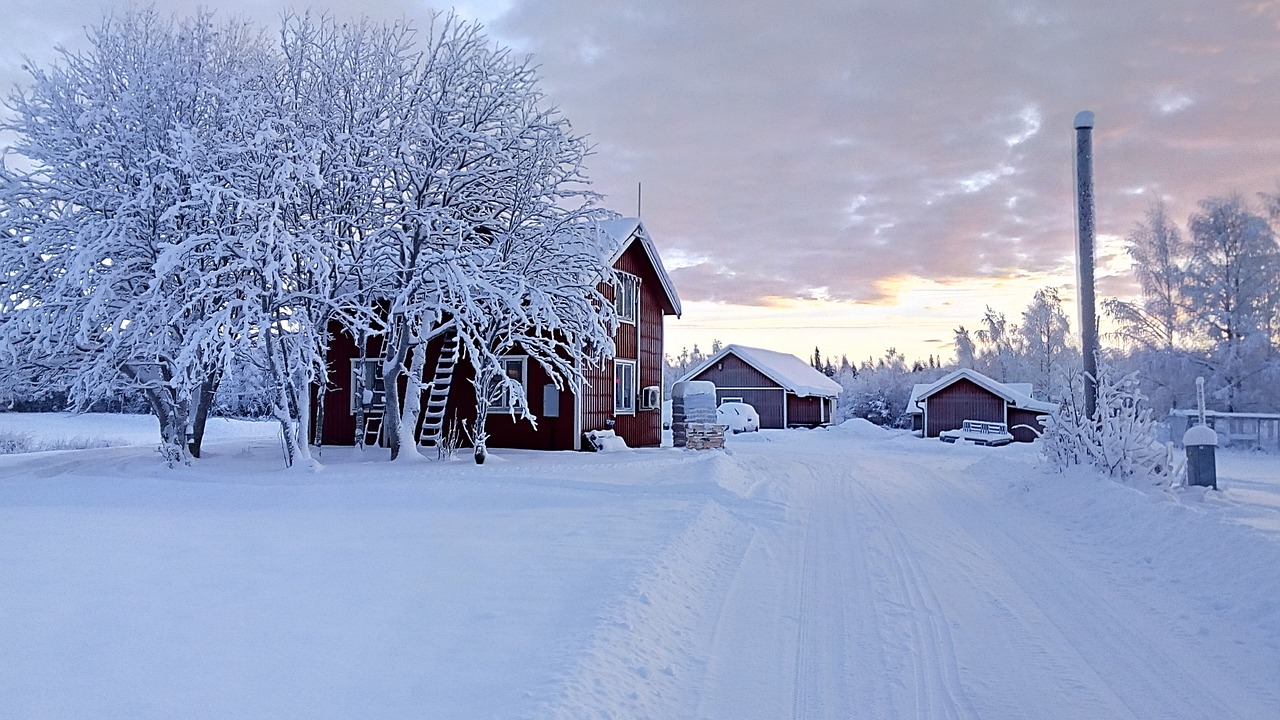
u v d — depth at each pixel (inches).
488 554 330.6
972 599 284.4
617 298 1000.2
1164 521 381.1
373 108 722.8
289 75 745.0
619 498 514.0
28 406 1870.1
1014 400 1628.9
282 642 212.8
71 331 706.8
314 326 701.9
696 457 791.1
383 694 175.8
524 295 708.7
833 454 1135.6
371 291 741.9
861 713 184.9
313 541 366.9
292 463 671.1
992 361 2871.6
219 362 633.0
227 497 536.4
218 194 622.8
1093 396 613.9
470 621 231.6
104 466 733.9
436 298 701.9
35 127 713.6
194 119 738.8
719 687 199.2
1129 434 542.6
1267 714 184.1
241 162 675.4
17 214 699.4
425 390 928.9
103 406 1987.0
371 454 799.1
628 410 1040.8
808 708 187.2
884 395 2886.3
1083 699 193.6
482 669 191.0
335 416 972.6
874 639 238.5
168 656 201.3
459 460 746.8
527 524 413.1
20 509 498.3
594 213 761.6
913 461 992.2
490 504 499.5
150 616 237.6
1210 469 531.2
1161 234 1290.6
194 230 690.2
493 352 830.5
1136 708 188.2
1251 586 275.1
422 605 249.6
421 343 757.9
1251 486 584.1
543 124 738.2
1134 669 214.2
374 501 513.3
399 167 714.8
